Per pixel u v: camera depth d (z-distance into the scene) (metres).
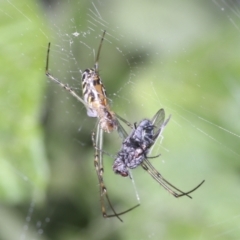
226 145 0.26
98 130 0.26
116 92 0.26
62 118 0.27
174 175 0.26
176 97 0.26
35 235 0.27
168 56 0.26
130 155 0.25
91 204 0.27
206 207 0.26
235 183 0.26
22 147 0.25
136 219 0.26
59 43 0.26
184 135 0.26
